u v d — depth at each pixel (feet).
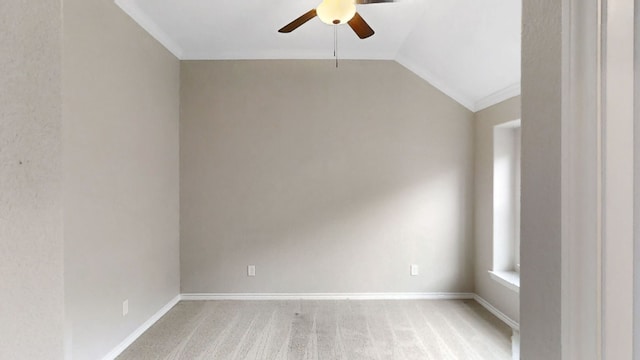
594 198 1.62
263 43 11.69
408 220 12.53
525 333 2.23
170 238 11.64
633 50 1.62
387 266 12.49
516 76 9.84
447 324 10.36
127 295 9.04
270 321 10.55
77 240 7.20
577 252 1.70
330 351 8.73
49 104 1.88
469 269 12.54
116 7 8.49
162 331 9.87
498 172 11.46
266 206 12.47
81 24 7.28
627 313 1.61
